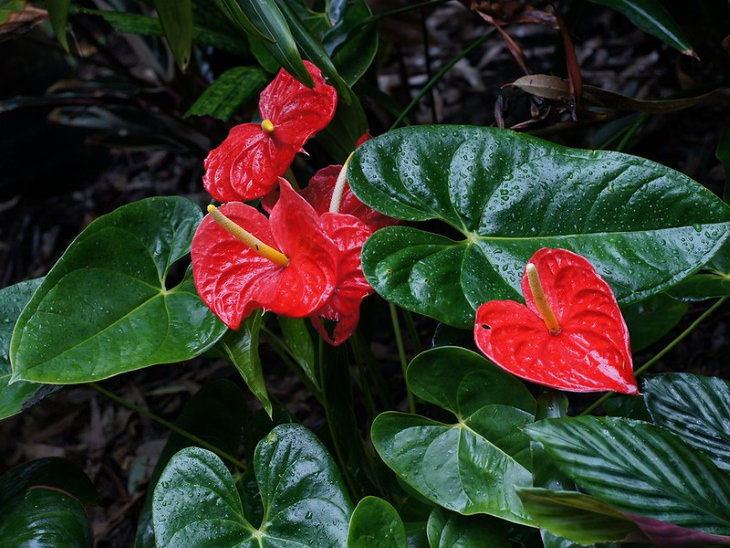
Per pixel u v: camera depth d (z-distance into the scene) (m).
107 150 2.55
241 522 1.18
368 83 1.70
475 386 1.19
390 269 1.16
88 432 1.84
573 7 1.53
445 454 1.18
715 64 1.57
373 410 1.43
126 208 1.29
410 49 2.55
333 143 1.42
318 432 1.42
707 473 1.11
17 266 2.32
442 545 1.18
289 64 1.22
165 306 1.26
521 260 1.18
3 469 1.78
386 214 1.18
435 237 1.19
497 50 2.45
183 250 1.29
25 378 1.18
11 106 1.76
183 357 1.21
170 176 2.47
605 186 1.18
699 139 1.93
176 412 1.84
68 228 2.39
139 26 1.61
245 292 1.18
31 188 2.45
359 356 1.42
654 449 1.12
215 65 1.88
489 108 2.21
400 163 1.21
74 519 1.29
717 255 1.26
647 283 1.15
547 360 1.12
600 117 1.42
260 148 1.25
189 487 1.18
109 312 1.24
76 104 1.81
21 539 1.26
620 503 1.09
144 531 1.36
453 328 1.32
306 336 1.27
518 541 1.24
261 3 1.22
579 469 1.10
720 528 1.09
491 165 1.21
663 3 1.56
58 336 1.21
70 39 2.40
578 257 1.12
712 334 1.67
